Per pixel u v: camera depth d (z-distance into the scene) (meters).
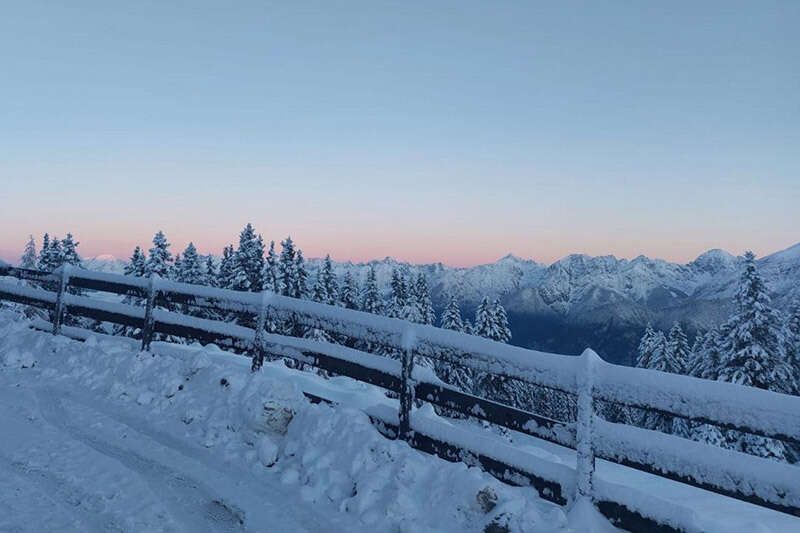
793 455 24.25
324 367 6.53
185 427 6.32
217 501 4.62
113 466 5.12
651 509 3.93
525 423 4.78
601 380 4.34
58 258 45.75
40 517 4.09
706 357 32.19
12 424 6.11
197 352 7.70
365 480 4.76
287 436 5.90
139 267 42.91
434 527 4.31
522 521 4.12
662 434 4.00
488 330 42.09
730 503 5.81
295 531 4.20
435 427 5.45
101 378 7.84
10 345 9.77
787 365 28.09
